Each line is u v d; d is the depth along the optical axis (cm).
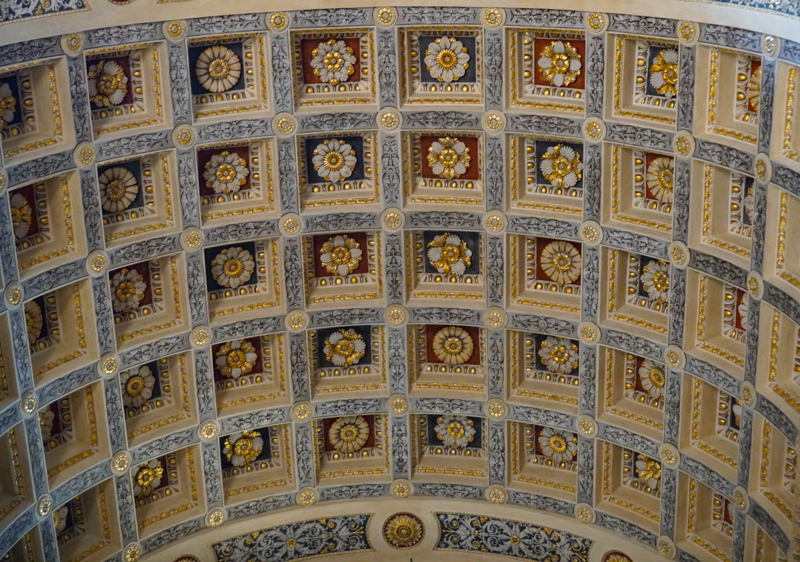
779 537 2053
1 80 2003
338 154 2328
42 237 2138
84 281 2189
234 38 2194
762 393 2022
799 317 1884
